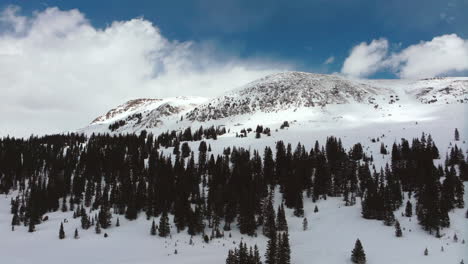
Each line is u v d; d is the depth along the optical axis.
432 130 190.88
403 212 100.81
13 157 166.88
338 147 153.88
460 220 89.25
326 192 124.00
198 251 88.31
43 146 197.12
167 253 87.06
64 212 129.62
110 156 164.75
